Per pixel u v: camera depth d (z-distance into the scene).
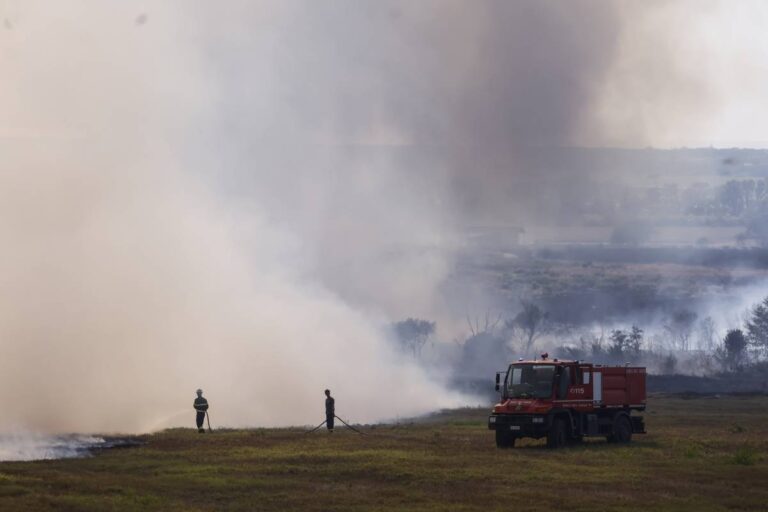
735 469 36.81
